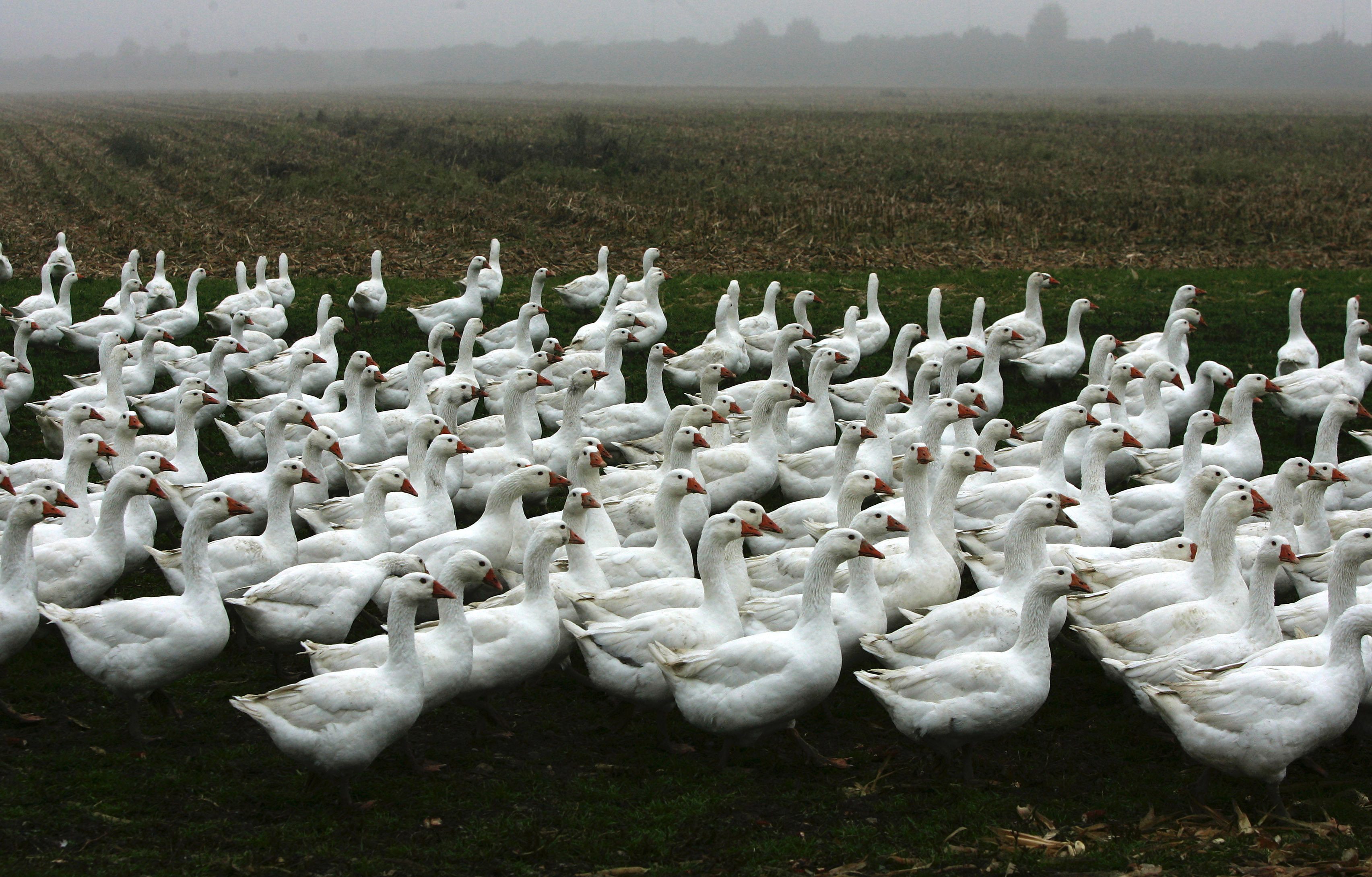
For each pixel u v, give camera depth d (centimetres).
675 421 1474
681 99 16300
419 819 850
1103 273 2909
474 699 1005
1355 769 954
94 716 1006
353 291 2752
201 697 1053
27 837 793
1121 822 850
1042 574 905
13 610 959
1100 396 1543
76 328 2150
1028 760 973
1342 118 10156
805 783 925
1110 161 5797
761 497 1653
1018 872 768
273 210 4053
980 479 1445
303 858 783
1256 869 762
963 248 3328
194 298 2302
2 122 8756
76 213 4050
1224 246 3347
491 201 4172
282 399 1694
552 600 1020
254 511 1324
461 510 1502
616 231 3603
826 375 1686
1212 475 1239
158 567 1338
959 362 1789
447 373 2156
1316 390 1766
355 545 1205
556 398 1791
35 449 1720
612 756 980
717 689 920
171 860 774
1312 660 913
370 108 11800
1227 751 851
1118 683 1069
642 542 1327
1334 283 2752
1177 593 1066
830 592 938
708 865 788
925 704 903
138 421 1390
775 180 4869
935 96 18138
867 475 1190
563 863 790
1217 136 7550
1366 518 1259
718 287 2809
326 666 934
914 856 796
